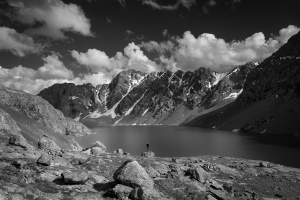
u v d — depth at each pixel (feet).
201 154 363.15
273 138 540.93
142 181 82.58
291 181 132.98
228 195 95.30
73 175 84.38
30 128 346.54
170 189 92.12
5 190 65.16
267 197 101.86
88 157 132.36
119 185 81.25
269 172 150.82
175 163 155.84
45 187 76.59
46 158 98.68
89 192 80.48
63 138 438.40
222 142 504.02
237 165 166.91
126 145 509.76
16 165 91.25
